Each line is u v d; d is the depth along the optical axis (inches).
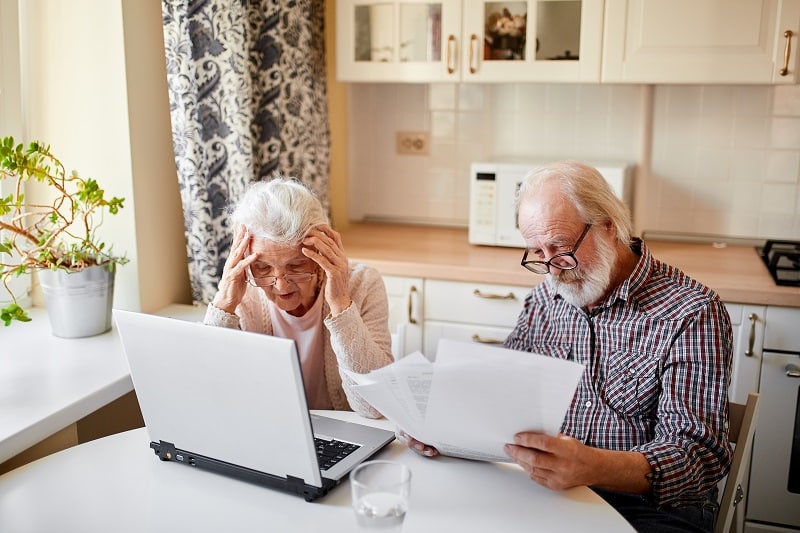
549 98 119.9
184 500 52.4
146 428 59.4
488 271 100.2
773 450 95.4
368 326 73.9
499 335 102.0
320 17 114.1
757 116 111.6
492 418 50.9
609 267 66.1
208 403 52.4
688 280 68.1
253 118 100.1
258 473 53.5
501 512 50.8
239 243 68.4
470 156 125.5
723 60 99.0
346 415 66.3
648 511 64.9
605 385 68.1
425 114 126.3
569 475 52.6
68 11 84.3
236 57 90.7
